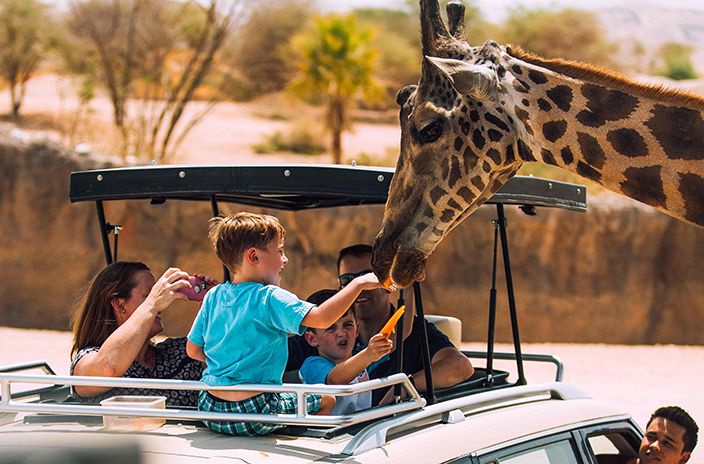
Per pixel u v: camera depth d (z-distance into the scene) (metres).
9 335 14.52
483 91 3.83
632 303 16.06
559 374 4.89
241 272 3.55
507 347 15.34
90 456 2.33
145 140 23.95
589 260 15.95
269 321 3.42
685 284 16.17
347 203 5.23
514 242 15.70
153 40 26.38
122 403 3.38
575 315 15.88
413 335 4.64
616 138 3.80
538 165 18.94
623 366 14.18
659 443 4.34
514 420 3.87
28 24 26.59
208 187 4.26
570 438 4.05
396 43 30.53
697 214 3.79
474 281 15.62
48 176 15.62
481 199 4.11
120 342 3.91
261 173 4.15
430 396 3.85
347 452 3.18
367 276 3.38
